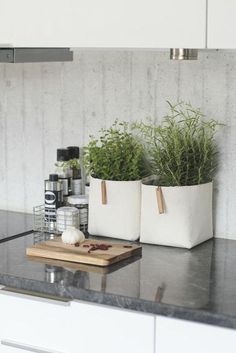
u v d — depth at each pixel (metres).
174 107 2.93
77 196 3.06
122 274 2.47
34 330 2.43
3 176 3.39
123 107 3.04
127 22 2.54
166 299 2.22
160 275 2.47
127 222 2.87
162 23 2.48
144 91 2.99
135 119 3.03
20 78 3.27
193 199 2.77
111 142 2.93
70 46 2.66
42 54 2.89
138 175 2.89
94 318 2.31
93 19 2.60
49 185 3.02
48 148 3.25
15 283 2.42
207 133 2.88
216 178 2.91
